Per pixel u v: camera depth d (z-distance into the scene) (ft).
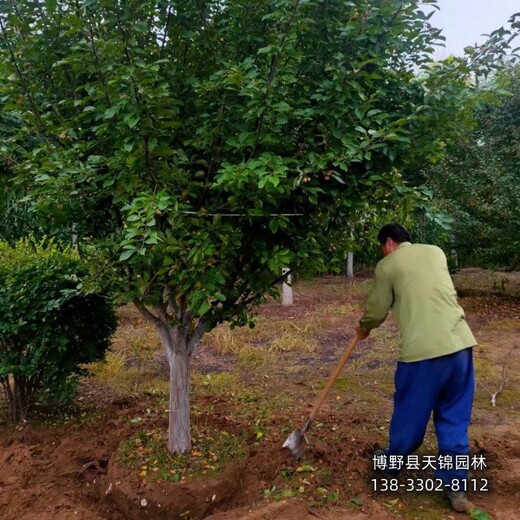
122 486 10.62
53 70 10.50
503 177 30.27
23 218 23.97
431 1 9.47
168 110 8.87
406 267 10.97
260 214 9.20
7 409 15.84
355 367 20.53
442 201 30.07
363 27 9.41
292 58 9.32
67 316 14.60
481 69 10.10
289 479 11.27
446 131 10.71
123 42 9.20
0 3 9.69
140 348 22.48
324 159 9.16
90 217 11.18
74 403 16.53
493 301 33.71
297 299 34.81
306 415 15.07
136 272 10.34
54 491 11.35
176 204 8.71
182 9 9.81
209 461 11.33
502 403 16.53
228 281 11.00
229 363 21.26
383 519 9.98
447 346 10.30
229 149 9.66
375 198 11.05
